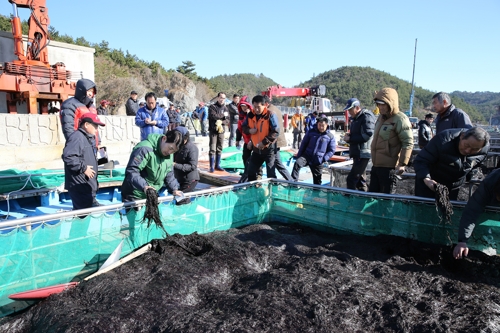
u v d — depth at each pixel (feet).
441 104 14.61
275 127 17.57
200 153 34.45
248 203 15.51
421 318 8.02
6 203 17.94
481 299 8.89
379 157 15.35
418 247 11.80
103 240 10.74
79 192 13.01
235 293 9.21
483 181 9.94
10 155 22.61
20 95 27.30
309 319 7.79
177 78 136.15
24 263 9.16
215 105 26.00
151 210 10.85
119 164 26.48
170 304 8.45
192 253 11.46
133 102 35.32
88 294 8.86
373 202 13.48
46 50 28.76
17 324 8.18
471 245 11.74
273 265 11.21
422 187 12.74
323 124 19.44
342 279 9.63
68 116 15.33
